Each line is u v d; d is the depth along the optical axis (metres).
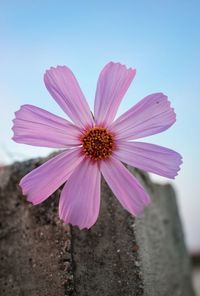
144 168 0.14
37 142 0.14
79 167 0.14
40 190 0.14
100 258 0.16
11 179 0.18
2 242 0.17
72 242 0.16
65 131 0.15
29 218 0.17
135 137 0.15
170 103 0.15
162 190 0.26
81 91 0.15
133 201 0.14
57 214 0.16
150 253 0.19
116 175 0.14
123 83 0.15
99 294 0.16
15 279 0.17
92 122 0.15
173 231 0.27
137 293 0.16
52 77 0.14
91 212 0.14
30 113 0.14
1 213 0.18
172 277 0.24
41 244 0.16
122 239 0.16
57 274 0.16
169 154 0.14
